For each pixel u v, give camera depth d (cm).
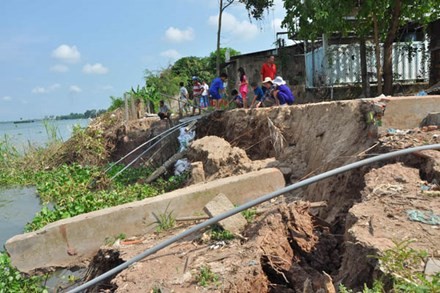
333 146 770
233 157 1016
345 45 1455
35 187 1557
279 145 970
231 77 2216
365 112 727
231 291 455
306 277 495
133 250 625
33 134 2327
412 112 696
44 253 702
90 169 1521
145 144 1602
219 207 653
